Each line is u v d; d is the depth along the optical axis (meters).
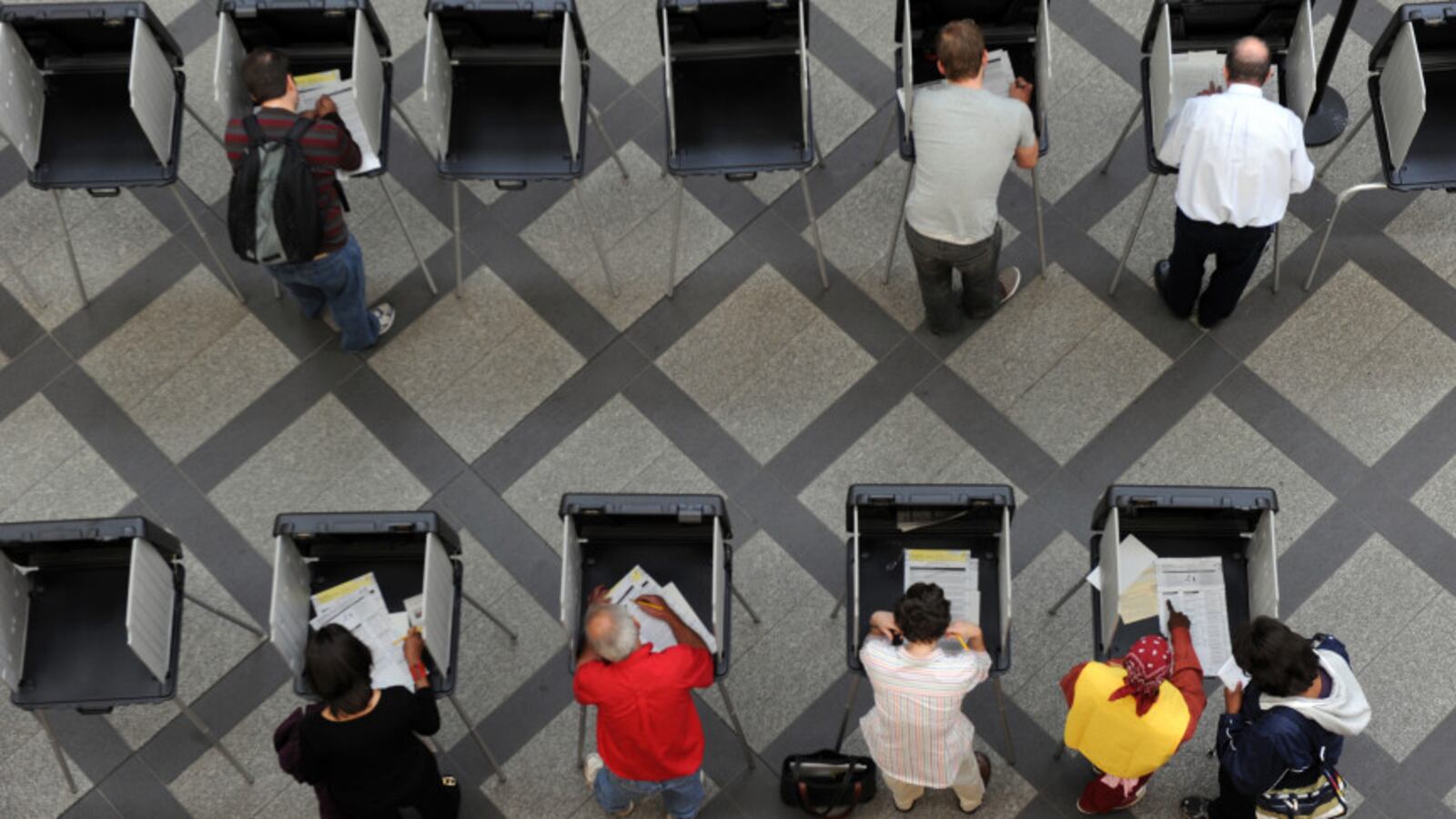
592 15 6.45
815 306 5.93
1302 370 5.74
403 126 6.27
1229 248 5.15
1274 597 4.41
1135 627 4.69
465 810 5.25
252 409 5.85
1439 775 5.16
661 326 5.92
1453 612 5.38
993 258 5.32
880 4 6.41
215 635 5.51
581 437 5.77
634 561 4.83
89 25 5.27
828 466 5.68
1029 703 5.32
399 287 6.00
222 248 6.09
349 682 4.16
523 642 5.47
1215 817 4.99
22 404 5.87
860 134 6.20
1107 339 5.82
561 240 6.07
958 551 4.79
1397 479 5.57
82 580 4.88
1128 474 5.62
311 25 5.38
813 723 5.33
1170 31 5.36
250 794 5.30
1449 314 5.80
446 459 5.75
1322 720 4.21
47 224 6.12
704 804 5.24
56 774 5.33
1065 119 6.19
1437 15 5.06
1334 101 5.98
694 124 5.36
